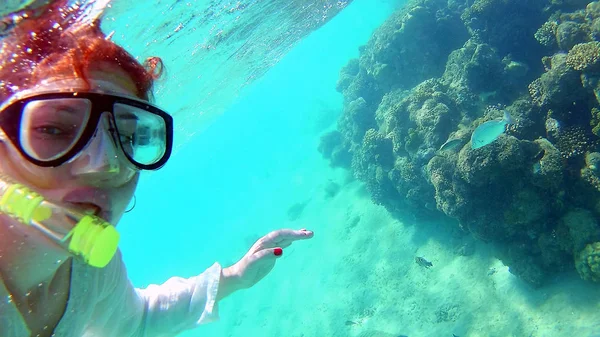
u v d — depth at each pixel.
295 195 8.78
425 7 5.33
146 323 1.06
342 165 7.49
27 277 0.56
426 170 3.93
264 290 6.39
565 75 3.04
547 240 3.01
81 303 0.74
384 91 6.15
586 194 2.95
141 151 0.61
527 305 3.15
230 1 1.86
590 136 3.00
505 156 2.96
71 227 0.46
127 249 20.58
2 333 0.55
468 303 3.56
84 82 0.51
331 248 5.88
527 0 4.09
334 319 4.66
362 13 22.44
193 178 26.61
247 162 17.03
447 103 4.02
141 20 1.50
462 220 3.52
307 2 2.48
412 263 4.50
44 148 0.47
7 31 0.55
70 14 0.65
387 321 4.07
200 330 6.84
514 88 3.87
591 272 2.75
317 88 19.11
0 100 0.49
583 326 2.69
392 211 5.25
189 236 14.40
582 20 3.59
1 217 0.48
